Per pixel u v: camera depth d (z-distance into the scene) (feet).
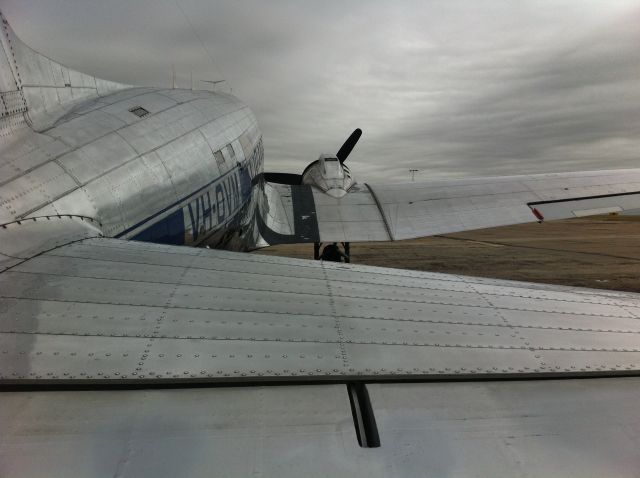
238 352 6.72
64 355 6.39
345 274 10.16
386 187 33.04
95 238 11.57
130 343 6.73
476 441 5.41
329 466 4.87
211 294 8.46
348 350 7.00
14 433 5.12
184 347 6.73
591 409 6.17
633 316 8.95
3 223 11.12
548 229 143.74
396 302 8.79
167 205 18.52
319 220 29.73
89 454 4.88
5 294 7.95
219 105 26.71
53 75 17.28
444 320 8.21
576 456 5.27
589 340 7.92
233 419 5.49
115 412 5.50
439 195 30.07
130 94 22.20
